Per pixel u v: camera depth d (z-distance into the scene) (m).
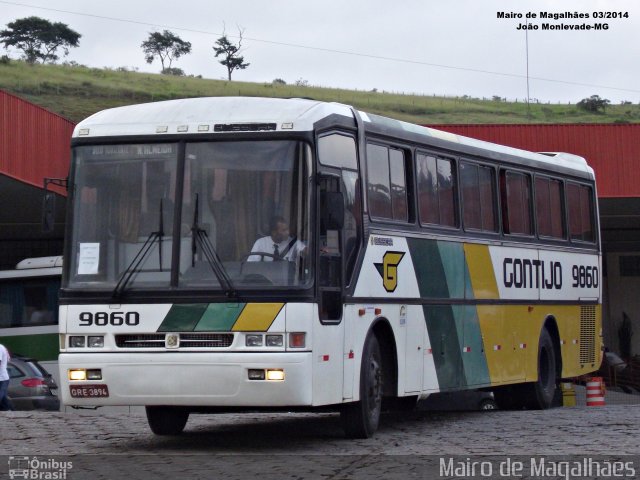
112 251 14.52
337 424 19.03
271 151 14.37
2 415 20.56
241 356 13.82
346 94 140.62
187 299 14.07
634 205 46.25
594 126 42.75
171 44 171.50
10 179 33.72
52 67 135.50
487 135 42.75
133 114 15.01
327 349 14.38
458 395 30.08
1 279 34.66
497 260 20.61
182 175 14.49
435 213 18.38
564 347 23.75
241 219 14.22
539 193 22.91
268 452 14.33
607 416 19.94
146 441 15.98
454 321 18.69
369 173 16.25
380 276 16.20
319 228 14.27
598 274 25.83
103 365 14.23
